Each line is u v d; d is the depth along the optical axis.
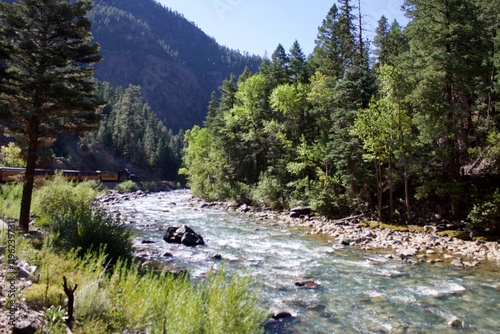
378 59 43.50
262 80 45.25
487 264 14.65
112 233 11.73
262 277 12.35
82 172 61.94
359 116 24.39
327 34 50.94
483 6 26.61
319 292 10.91
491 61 24.17
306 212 30.38
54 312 5.09
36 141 14.40
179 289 6.84
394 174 26.28
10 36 13.59
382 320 8.77
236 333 5.30
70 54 14.34
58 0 14.66
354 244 18.75
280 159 37.28
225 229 23.73
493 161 22.17
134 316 5.56
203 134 60.09
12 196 20.55
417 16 23.36
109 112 114.75
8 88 12.78
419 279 12.47
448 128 21.95
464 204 23.00
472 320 8.80
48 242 10.35
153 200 50.38
